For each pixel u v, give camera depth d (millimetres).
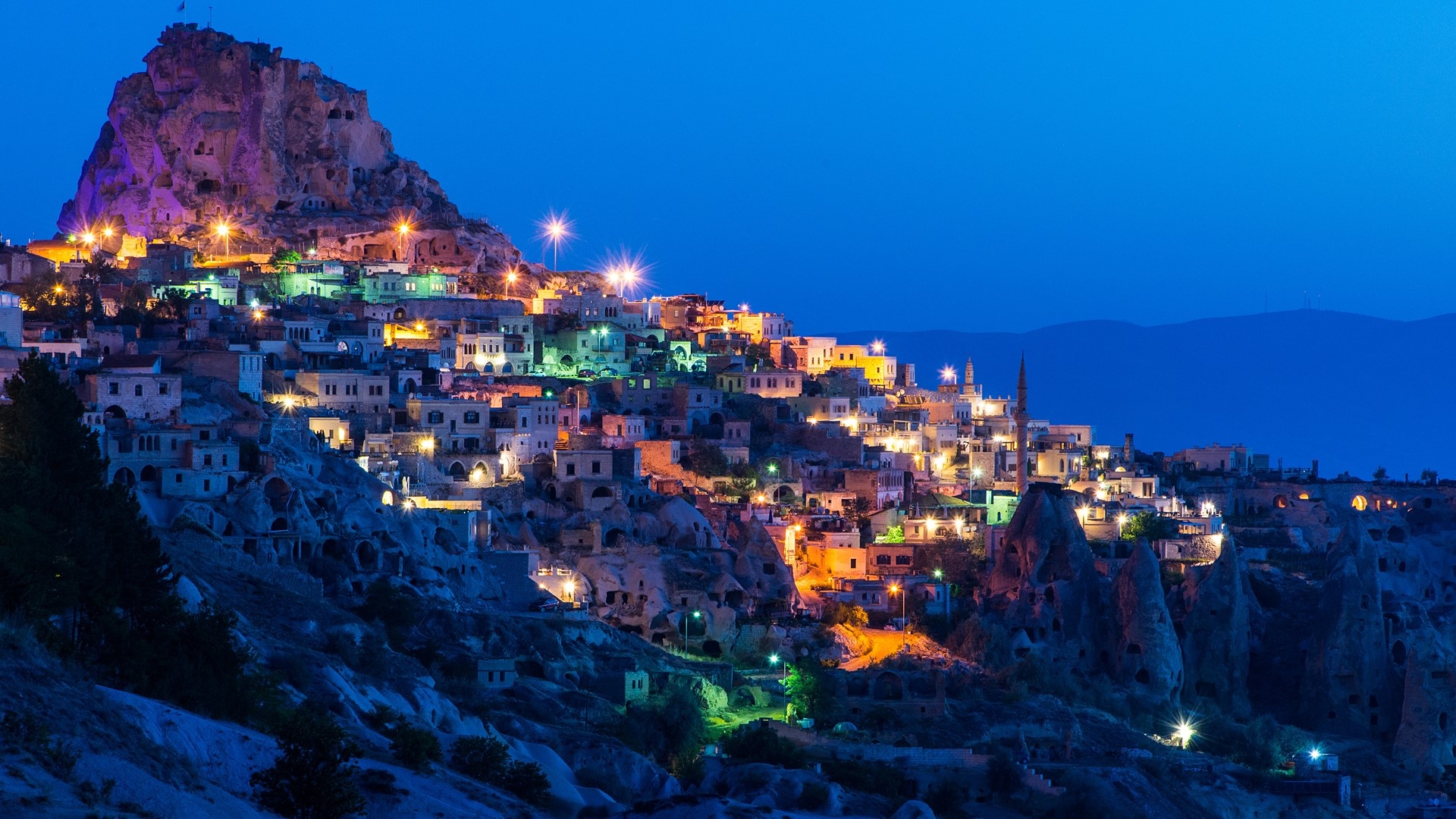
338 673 166125
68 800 107188
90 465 158625
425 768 146500
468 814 137875
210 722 132625
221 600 179000
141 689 135625
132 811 109438
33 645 127812
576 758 174875
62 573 136500
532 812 145875
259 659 162500
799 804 172625
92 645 137375
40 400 157750
